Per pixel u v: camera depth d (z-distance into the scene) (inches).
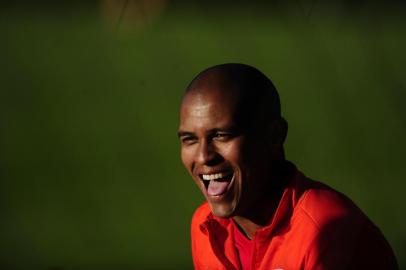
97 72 1486.2
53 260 820.6
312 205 262.2
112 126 1263.5
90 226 915.4
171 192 1012.5
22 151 1175.0
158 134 1229.7
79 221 932.6
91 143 1199.6
